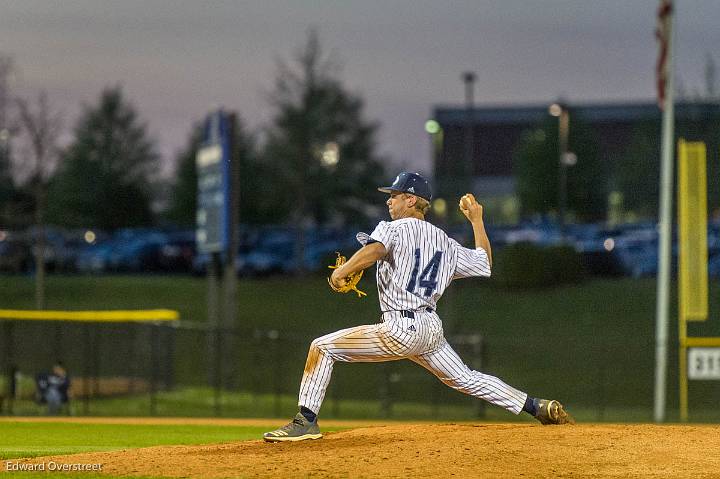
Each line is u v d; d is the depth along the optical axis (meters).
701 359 61.12
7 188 109.81
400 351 21.30
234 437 38.00
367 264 20.80
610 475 18.98
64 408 57.41
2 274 130.25
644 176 153.88
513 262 119.06
